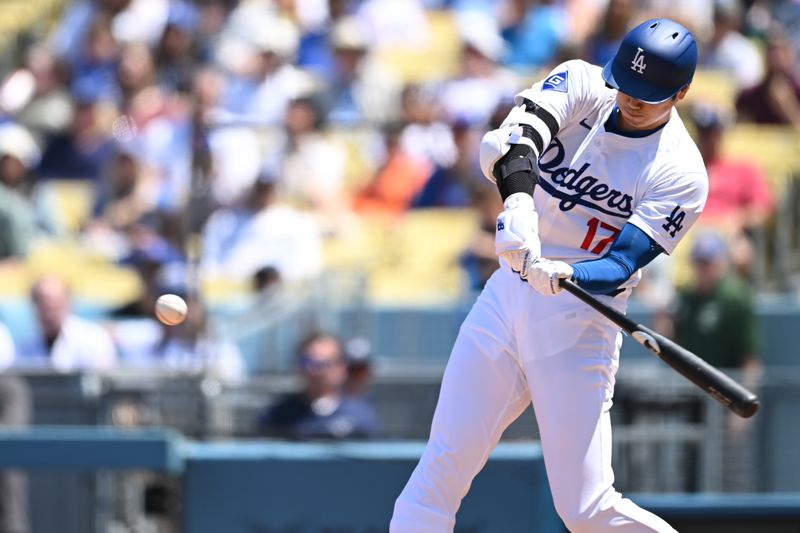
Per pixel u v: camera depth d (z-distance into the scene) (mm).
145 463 22281
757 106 36188
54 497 23719
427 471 14234
